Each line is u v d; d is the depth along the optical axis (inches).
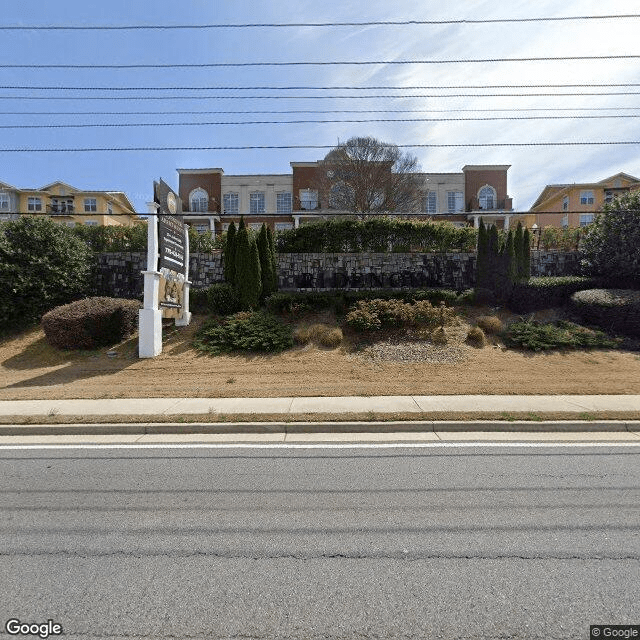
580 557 120.7
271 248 564.7
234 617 97.3
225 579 111.3
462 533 134.3
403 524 140.3
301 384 354.6
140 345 438.3
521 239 546.3
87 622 95.9
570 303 524.1
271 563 118.3
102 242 647.8
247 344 442.9
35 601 103.0
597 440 232.7
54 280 538.6
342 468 191.8
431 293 526.0
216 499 160.4
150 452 217.8
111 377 384.2
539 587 107.5
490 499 158.9
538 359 415.5
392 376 372.8
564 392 325.7
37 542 130.3
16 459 207.9
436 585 108.5
